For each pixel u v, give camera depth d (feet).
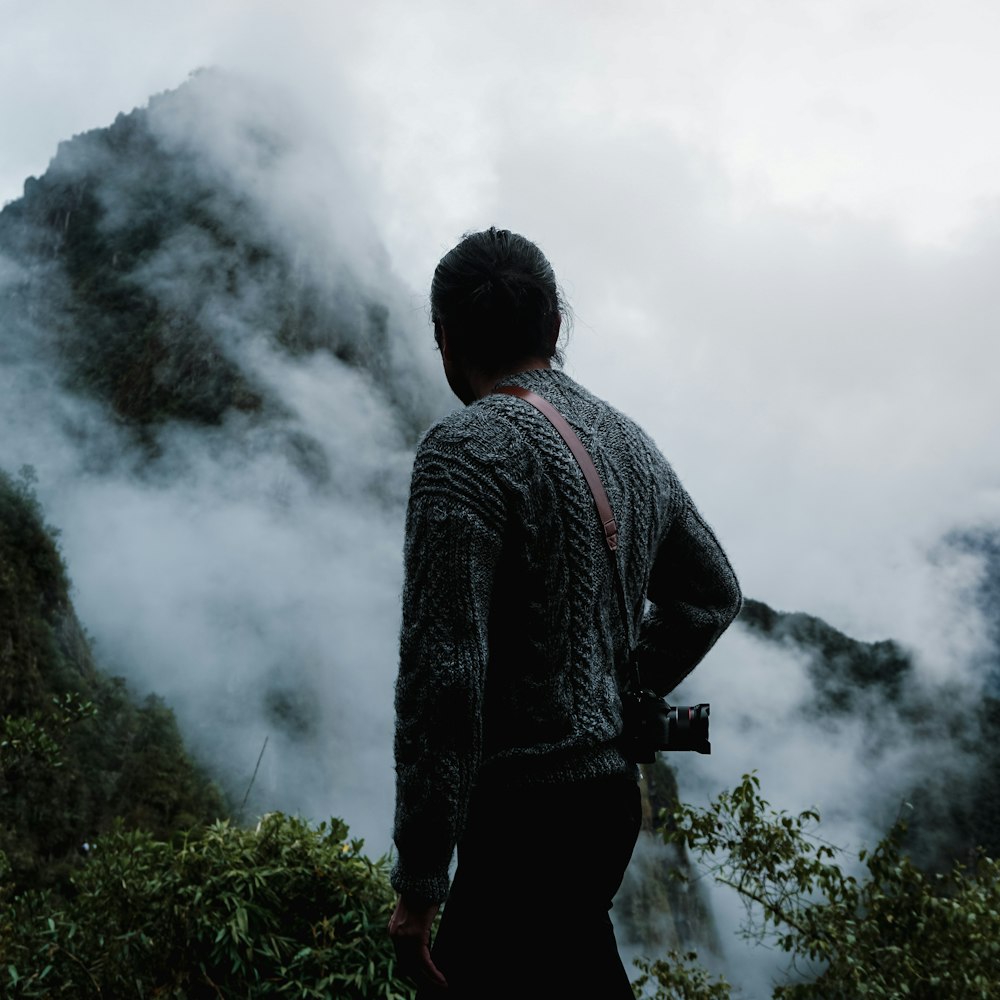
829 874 8.18
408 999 6.64
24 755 9.01
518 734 2.76
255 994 6.43
